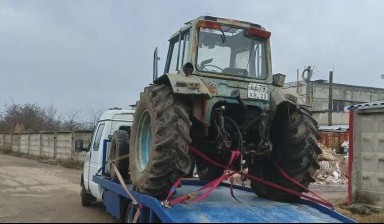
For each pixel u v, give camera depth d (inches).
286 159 257.9
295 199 262.5
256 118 256.5
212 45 261.4
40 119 1941.4
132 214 249.8
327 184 724.0
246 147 255.3
